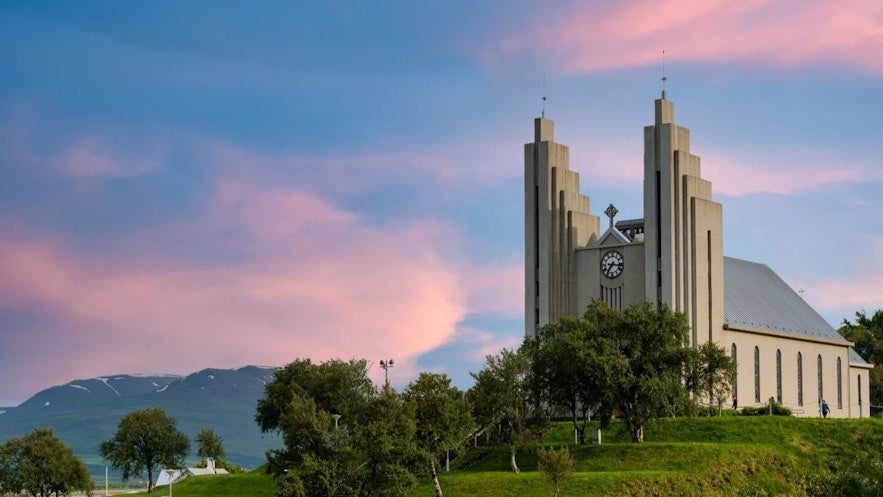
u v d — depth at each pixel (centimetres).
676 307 14400
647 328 12419
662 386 11712
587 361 11862
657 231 14688
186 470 16138
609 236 15362
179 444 15875
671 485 10450
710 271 14888
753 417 12631
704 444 11488
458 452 11456
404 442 10131
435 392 11094
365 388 12450
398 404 10744
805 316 17675
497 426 12169
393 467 9969
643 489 10269
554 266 15600
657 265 14612
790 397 16400
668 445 11494
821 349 17400
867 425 12150
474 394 11662
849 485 11119
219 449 17538
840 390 17875
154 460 15700
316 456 10025
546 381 12425
